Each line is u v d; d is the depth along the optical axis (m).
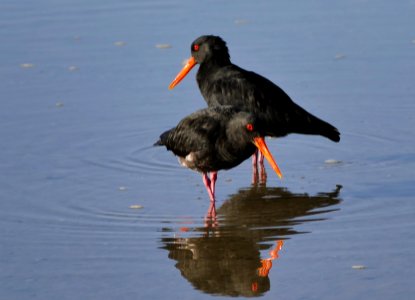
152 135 15.95
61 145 15.48
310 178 14.00
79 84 18.25
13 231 12.02
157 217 12.51
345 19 21.38
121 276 10.63
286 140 15.94
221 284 10.42
